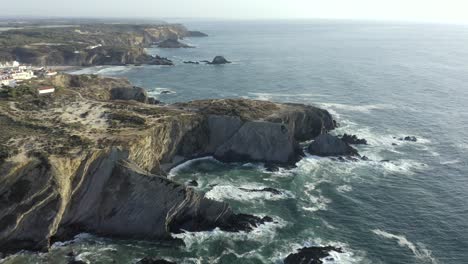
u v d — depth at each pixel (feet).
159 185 198.59
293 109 327.47
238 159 286.46
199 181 255.09
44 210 181.47
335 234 200.54
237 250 187.52
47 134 224.33
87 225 199.52
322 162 285.84
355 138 325.01
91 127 244.63
